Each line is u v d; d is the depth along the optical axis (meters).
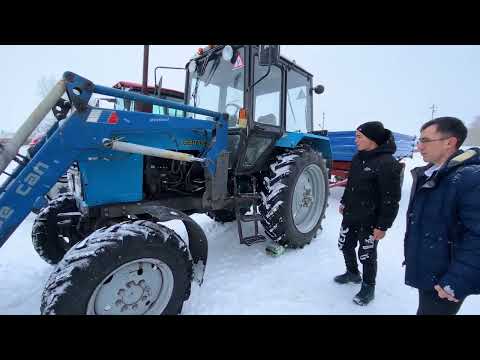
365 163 2.06
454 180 1.21
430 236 1.32
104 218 2.04
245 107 2.67
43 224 2.53
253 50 2.64
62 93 1.64
